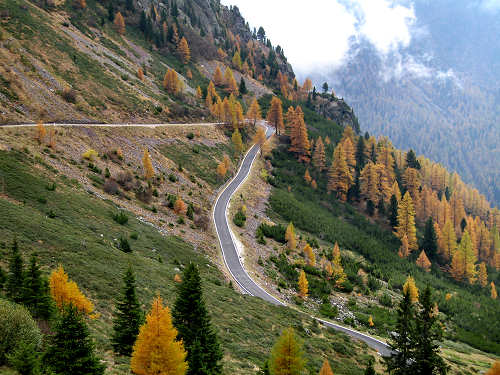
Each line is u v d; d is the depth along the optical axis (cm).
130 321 2277
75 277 3041
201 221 7069
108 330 2486
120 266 3675
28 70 8406
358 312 5922
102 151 7581
